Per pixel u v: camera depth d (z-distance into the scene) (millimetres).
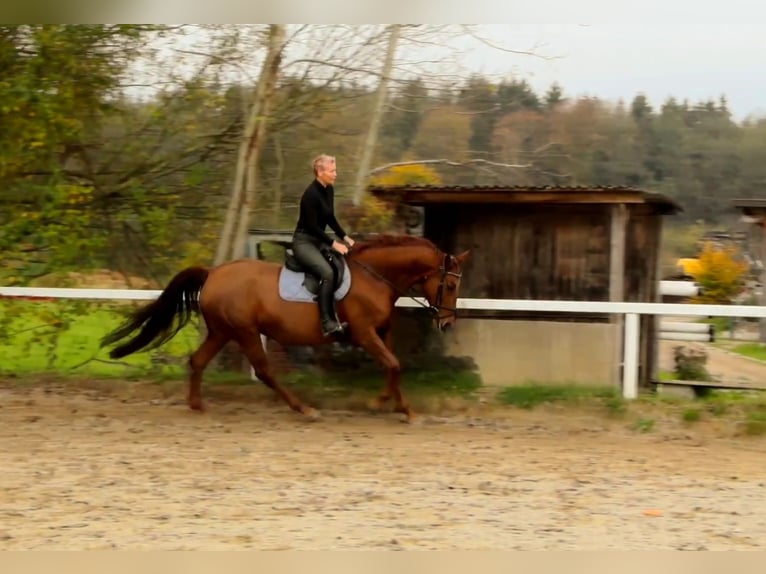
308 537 5859
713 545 5816
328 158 9117
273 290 9312
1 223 11727
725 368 14930
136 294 10703
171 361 11367
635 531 6090
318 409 10016
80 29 11422
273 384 9578
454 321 9414
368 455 8133
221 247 11617
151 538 5816
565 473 7617
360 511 6465
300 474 7477
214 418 9609
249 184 11516
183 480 7258
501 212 10844
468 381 10391
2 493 6840
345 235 9328
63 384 10945
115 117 12031
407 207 11750
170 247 12148
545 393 9797
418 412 9852
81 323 11945
